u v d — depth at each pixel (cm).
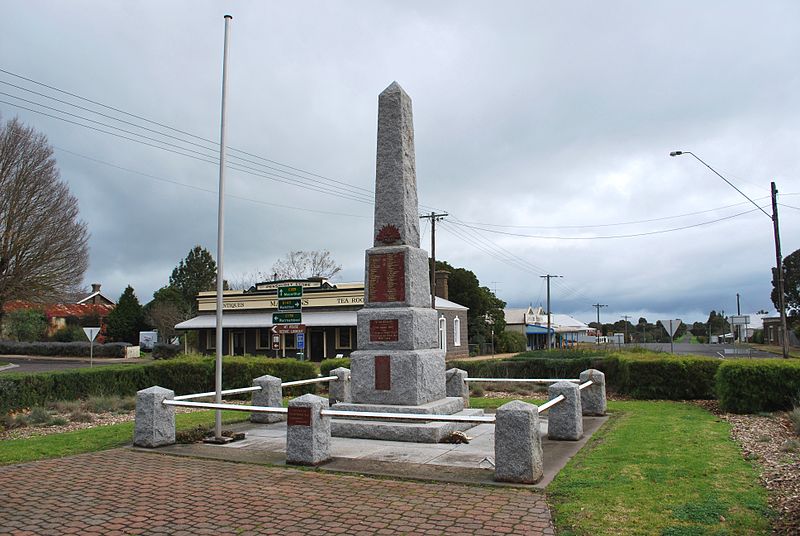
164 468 905
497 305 7138
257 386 1407
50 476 858
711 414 1462
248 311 4634
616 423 1295
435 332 1298
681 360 1856
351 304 4341
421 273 1279
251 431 1265
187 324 4619
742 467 818
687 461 858
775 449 948
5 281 4084
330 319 4272
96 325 7206
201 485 799
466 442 1088
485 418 812
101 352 5606
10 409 1655
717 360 1820
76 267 4394
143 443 1074
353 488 775
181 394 2172
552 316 11131
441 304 4822
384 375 1191
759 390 1445
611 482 758
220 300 1149
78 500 734
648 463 854
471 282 6675
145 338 6575
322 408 927
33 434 1348
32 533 620
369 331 1227
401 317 1203
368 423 1141
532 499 714
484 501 709
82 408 1706
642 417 1370
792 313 7350
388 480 816
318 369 2536
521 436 788
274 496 742
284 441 1134
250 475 853
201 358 2298
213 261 8162
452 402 1245
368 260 1259
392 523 637
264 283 4706
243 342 4628
